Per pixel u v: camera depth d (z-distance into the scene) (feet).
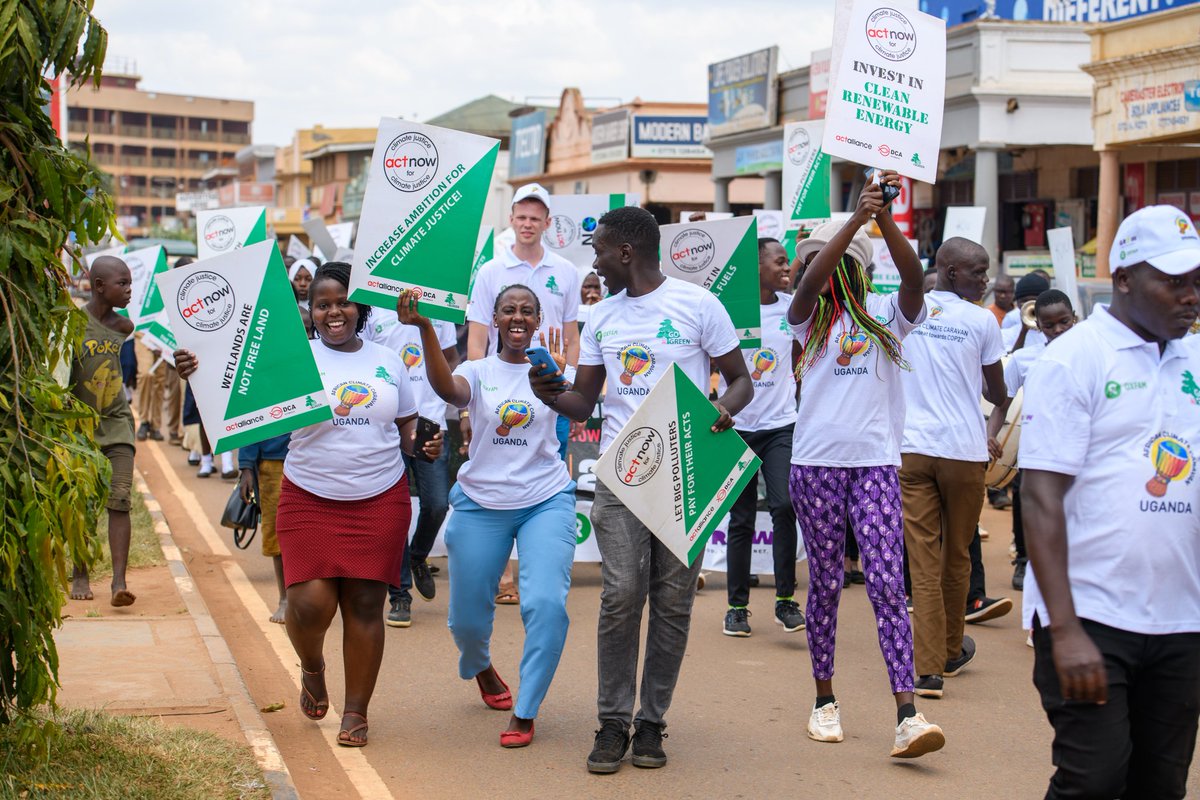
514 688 25.57
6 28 16.88
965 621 30.27
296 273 42.01
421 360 32.04
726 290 28.91
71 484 17.49
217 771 19.03
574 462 36.58
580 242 47.62
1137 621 14.05
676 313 21.13
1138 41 71.15
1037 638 14.67
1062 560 14.02
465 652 23.31
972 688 26.18
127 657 25.46
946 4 89.10
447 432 31.89
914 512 25.55
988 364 25.80
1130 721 14.60
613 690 21.11
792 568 30.58
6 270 17.88
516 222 30.91
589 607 32.94
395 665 27.35
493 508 22.36
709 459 20.75
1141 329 14.34
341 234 71.82
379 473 21.71
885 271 49.70
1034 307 35.63
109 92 420.36
